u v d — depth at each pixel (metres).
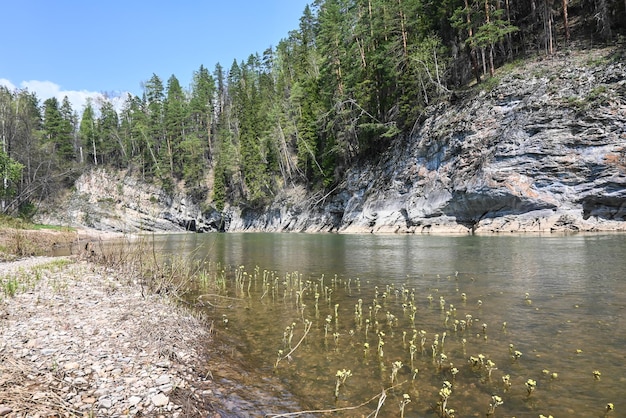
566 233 23.67
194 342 6.90
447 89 36.66
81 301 9.02
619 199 23.81
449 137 32.41
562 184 25.64
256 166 60.56
